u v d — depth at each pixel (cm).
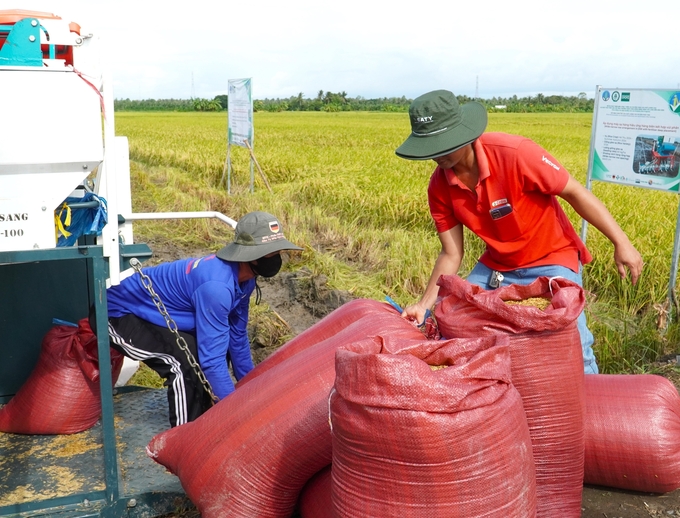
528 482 214
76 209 297
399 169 1508
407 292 666
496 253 339
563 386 259
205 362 329
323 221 966
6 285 389
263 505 260
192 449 275
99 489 302
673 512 299
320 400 256
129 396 406
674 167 532
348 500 210
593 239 730
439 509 200
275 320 590
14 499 295
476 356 210
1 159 246
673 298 552
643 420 300
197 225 994
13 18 269
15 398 367
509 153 308
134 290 337
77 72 254
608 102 580
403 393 194
